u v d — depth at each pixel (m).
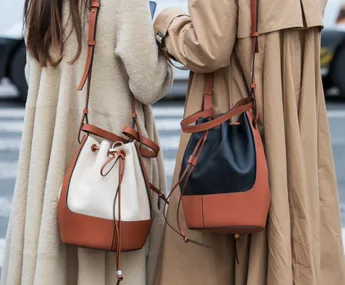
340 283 3.02
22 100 13.30
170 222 2.96
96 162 2.73
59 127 2.88
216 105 2.96
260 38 2.83
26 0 2.90
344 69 12.82
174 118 11.61
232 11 2.78
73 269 2.99
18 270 2.95
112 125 2.94
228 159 2.64
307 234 2.82
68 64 2.89
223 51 2.79
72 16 2.85
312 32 2.90
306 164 2.90
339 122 11.34
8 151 9.23
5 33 12.12
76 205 2.66
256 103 2.85
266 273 2.84
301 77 2.92
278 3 2.80
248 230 2.67
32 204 2.90
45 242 2.83
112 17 2.88
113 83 2.94
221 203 2.65
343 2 12.34
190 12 2.84
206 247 2.91
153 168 3.12
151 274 3.12
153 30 2.89
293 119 2.85
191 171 2.70
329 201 3.02
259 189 2.64
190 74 3.04
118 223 2.70
